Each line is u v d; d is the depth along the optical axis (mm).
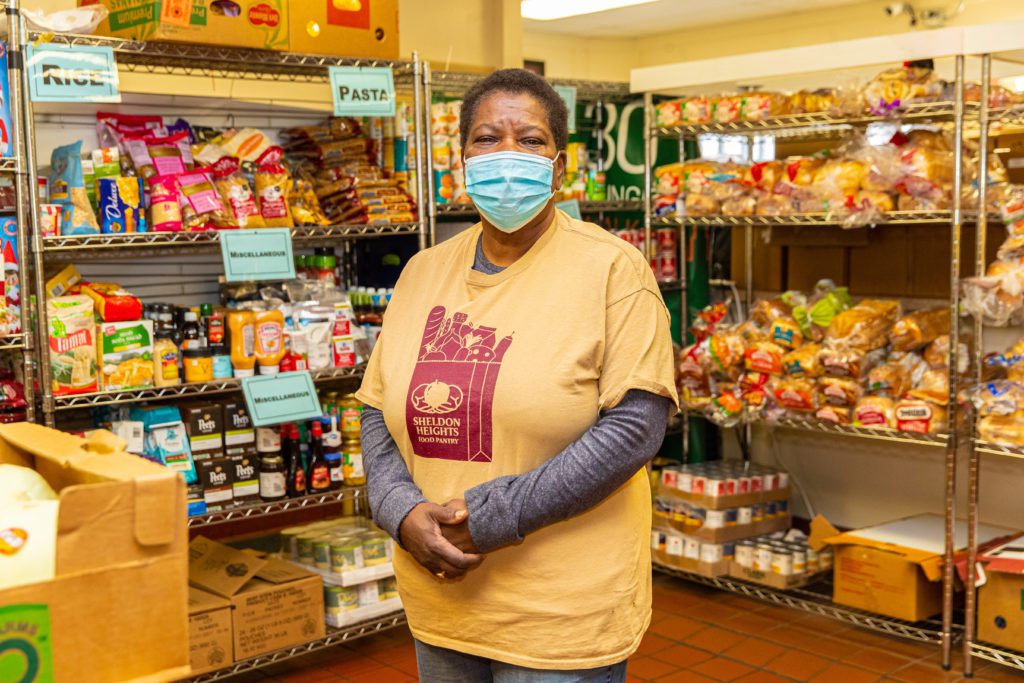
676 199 4062
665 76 3928
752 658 3400
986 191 3129
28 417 2719
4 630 974
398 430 1659
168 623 1074
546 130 1614
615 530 1598
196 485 3098
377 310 3643
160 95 3520
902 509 4199
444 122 3691
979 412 3213
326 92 4020
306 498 3256
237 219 3148
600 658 1579
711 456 4625
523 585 1570
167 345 2977
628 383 1518
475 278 1657
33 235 2682
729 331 3934
